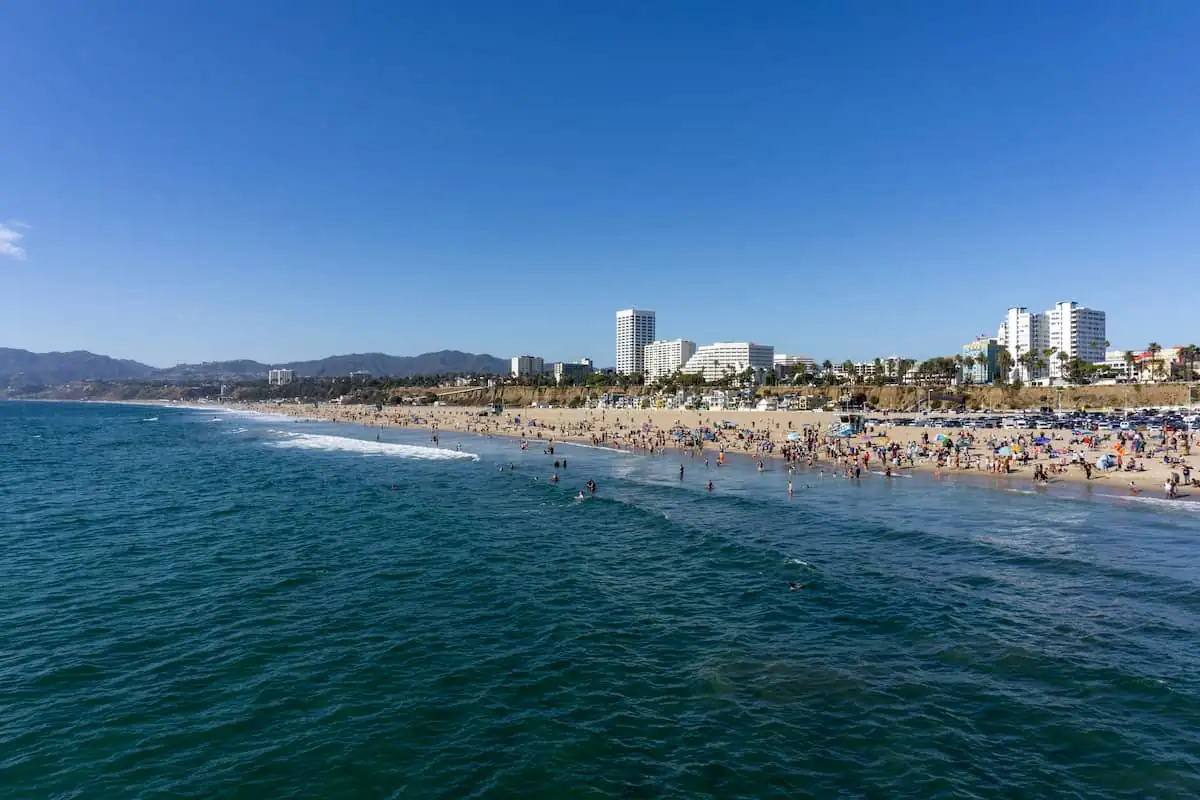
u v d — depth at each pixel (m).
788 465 74.31
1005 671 22.33
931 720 19.48
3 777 16.94
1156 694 20.56
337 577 33.47
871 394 184.12
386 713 20.19
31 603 29.48
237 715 20.03
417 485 64.12
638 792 16.38
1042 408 149.12
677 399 197.25
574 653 24.38
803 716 19.84
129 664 23.39
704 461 81.12
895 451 74.19
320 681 22.20
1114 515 44.84
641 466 77.50
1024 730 18.88
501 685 21.95
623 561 36.22
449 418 179.75
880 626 26.36
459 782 16.84
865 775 16.97
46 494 59.12
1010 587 30.53
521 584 32.28
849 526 43.34
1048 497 51.75
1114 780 16.59
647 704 20.67
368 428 162.75
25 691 21.38
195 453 98.44
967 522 43.72
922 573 32.91
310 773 17.22
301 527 44.97
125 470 77.00
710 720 19.70
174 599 30.09
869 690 21.28
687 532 42.44
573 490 60.41
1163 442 75.25
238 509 51.59
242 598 30.27
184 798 16.25
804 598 29.69
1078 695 20.67
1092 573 32.19
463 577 33.47
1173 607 27.59
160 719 19.78
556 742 18.59
